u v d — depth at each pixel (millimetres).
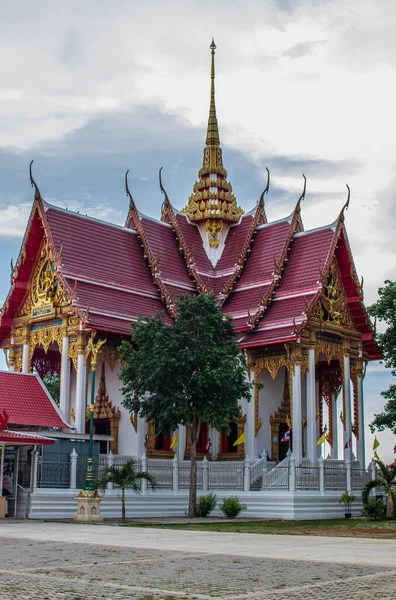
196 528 33344
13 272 53031
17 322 53781
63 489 40594
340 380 59531
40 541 25078
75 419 50094
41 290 52000
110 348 49938
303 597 14047
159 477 46281
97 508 38094
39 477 40500
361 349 57000
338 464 49750
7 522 35688
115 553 21297
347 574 17062
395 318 57219
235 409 42688
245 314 54688
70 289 48812
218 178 64438
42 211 51156
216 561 19469
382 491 52906
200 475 48906
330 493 46875
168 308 54594
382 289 57969
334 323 54031
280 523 39156
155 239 58656
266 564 18859
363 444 56562
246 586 15398
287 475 45625
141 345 43625
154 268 56031
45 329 51938
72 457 42031
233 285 58188
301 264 55094
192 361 41406
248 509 45844
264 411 55125
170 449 52469
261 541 25750
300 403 50219
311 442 50406
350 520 43219
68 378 49531
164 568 18125
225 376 41219
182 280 58062
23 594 14203
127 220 59062
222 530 32312
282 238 58125
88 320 47719
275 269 55031
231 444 53812
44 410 44500
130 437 50125
